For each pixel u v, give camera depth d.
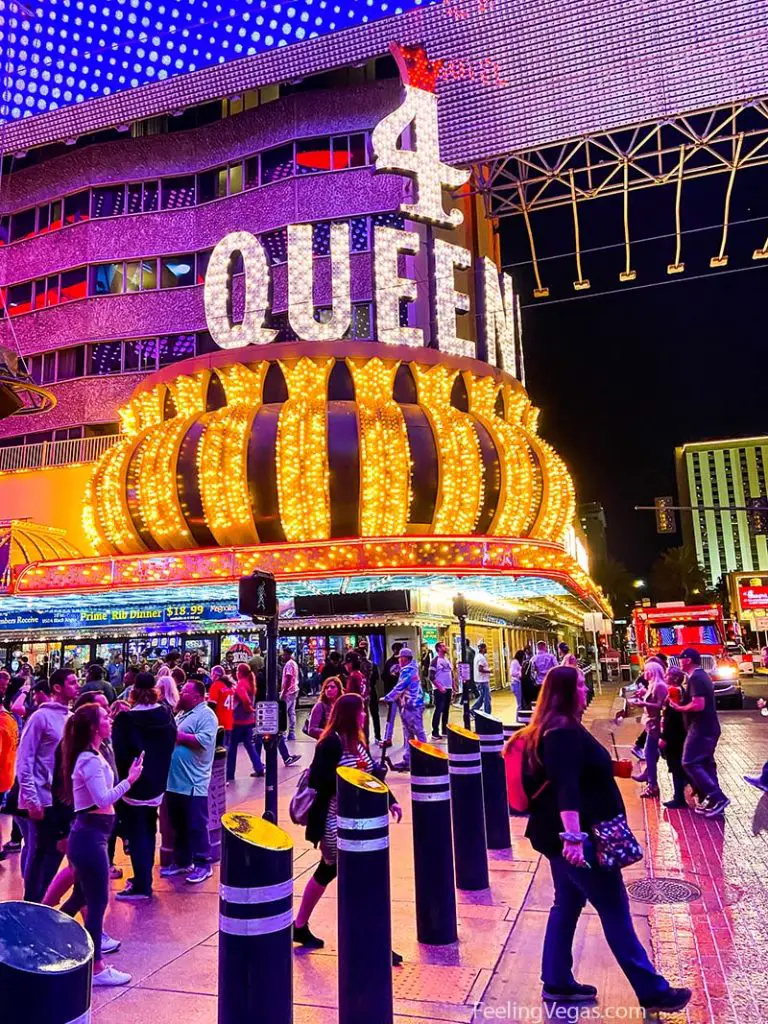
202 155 38.06
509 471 28.83
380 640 26.86
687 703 9.73
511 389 32.06
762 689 33.75
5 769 6.67
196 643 28.52
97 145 39.00
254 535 26.94
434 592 28.55
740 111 24.92
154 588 25.00
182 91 27.36
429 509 27.44
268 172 36.50
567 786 4.16
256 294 29.44
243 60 26.97
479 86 27.27
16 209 40.19
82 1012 1.82
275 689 7.62
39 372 38.25
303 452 26.39
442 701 16.58
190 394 29.52
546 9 25.84
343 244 29.30
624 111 25.25
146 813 6.89
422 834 5.47
